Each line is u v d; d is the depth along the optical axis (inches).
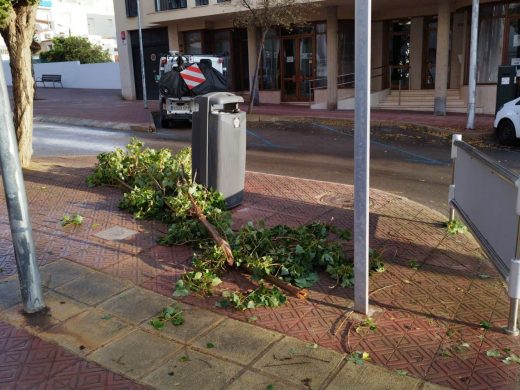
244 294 173.8
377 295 175.0
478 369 133.0
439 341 146.3
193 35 998.4
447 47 676.1
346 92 869.2
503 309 165.2
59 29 2512.3
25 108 371.6
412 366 134.2
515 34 671.8
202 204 241.6
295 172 398.6
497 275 190.9
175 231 218.2
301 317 159.5
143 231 236.7
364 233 155.2
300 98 919.7
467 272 194.1
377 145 515.8
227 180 268.8
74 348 142.8
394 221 255.6
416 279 187.8
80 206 276.4
